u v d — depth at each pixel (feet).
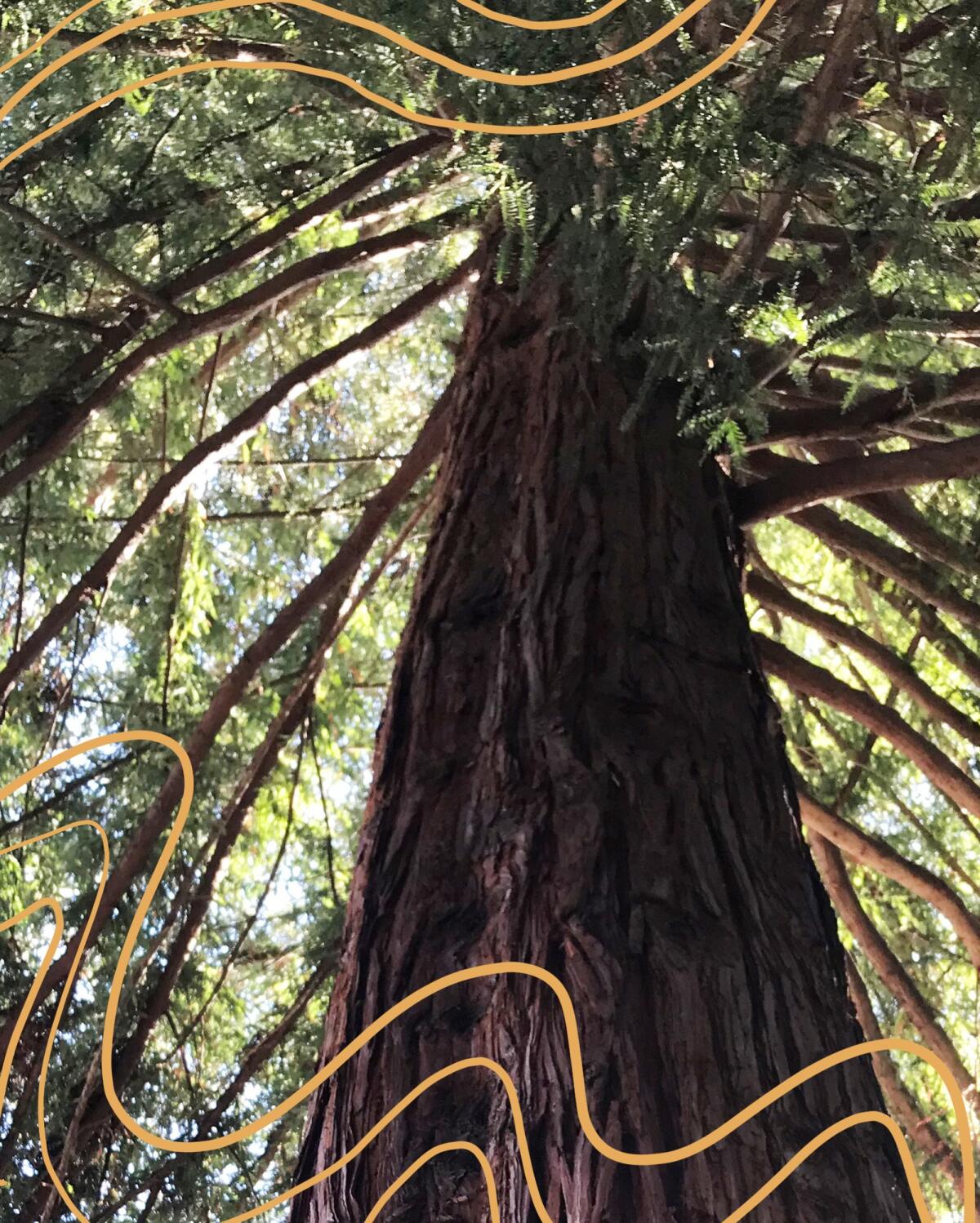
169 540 12.93
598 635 6.75
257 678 13.25
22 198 11.02
